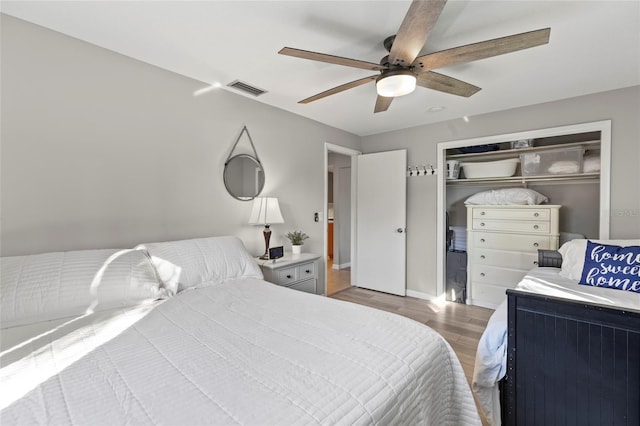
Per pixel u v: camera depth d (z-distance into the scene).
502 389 1.56
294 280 2.80
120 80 2.09
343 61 1.72
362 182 4.38
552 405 1.33
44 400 0.84
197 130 2.52
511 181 3.80
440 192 3.77
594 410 1.24
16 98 1.71
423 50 2.01
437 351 1.26
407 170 4.05
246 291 1.90
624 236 2.68
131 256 1.78
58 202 1.85
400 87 1.84
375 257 4.27
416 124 3.87
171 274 1.90
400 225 4.02
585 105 2.86
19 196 1.72
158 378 0.96
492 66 2.26
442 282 3.80
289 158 3.34
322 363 1.06
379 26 1.78
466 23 1.73
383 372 1.03
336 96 2.88
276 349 1.16
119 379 0.95
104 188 2.03
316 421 0.78
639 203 2.62
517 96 2.88
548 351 1.33
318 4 1.58
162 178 2.31
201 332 1.31
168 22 1.74
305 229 3.55
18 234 1.72
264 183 3.07
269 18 1.71
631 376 1.16
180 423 0.76
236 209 2.82
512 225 3.46
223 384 0.93
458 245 4.42
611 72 2.37
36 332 1.28
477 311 3.47
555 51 2.04
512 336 1.41
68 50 1.88
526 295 1.36
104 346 1.17
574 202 3.63
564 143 3.60
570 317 1.27
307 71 2.36
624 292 1.94
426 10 1.26
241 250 2.37
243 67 2.29
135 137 2.17
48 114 1.81
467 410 1.32
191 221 2.49
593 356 1.23
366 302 3.79
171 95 2.35
